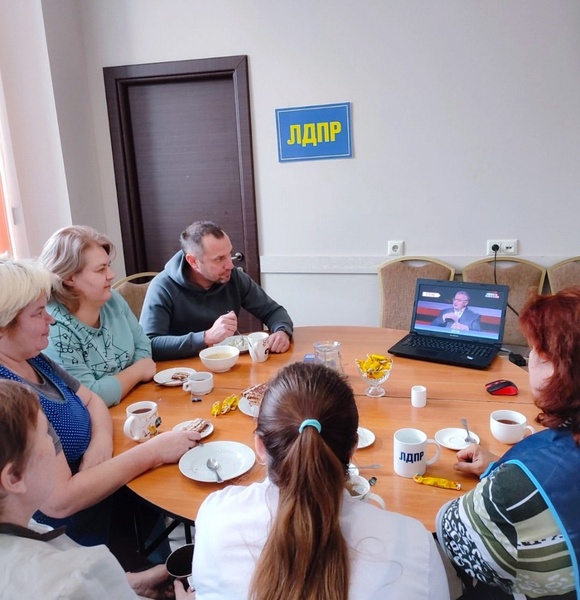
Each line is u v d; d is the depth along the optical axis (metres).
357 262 3.48
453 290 2.05
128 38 3.45
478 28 3.04
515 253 3.27
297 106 3.34
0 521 0.79
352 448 0.80
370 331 2.34
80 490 1.16
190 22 3.36
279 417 0.77
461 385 1.69
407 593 0.69
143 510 1.61
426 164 3.27
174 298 2.30
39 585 0.69
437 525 0.97
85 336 1.69
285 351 2.09
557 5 2.93
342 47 3.22
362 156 3.34
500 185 3.21
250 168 3.47
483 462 1.17
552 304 0.87
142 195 3.76
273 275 3.63
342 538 0.70
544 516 0.80
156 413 1.45
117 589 0.76
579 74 2.98
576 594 0.82
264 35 3.29
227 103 3.49
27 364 1.35
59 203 3.37
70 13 3.37
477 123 3.16
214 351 1.98
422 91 3.18
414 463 1.18
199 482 1.20
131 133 3.67
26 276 1.26
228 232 3.70
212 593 0.77
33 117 3.27
